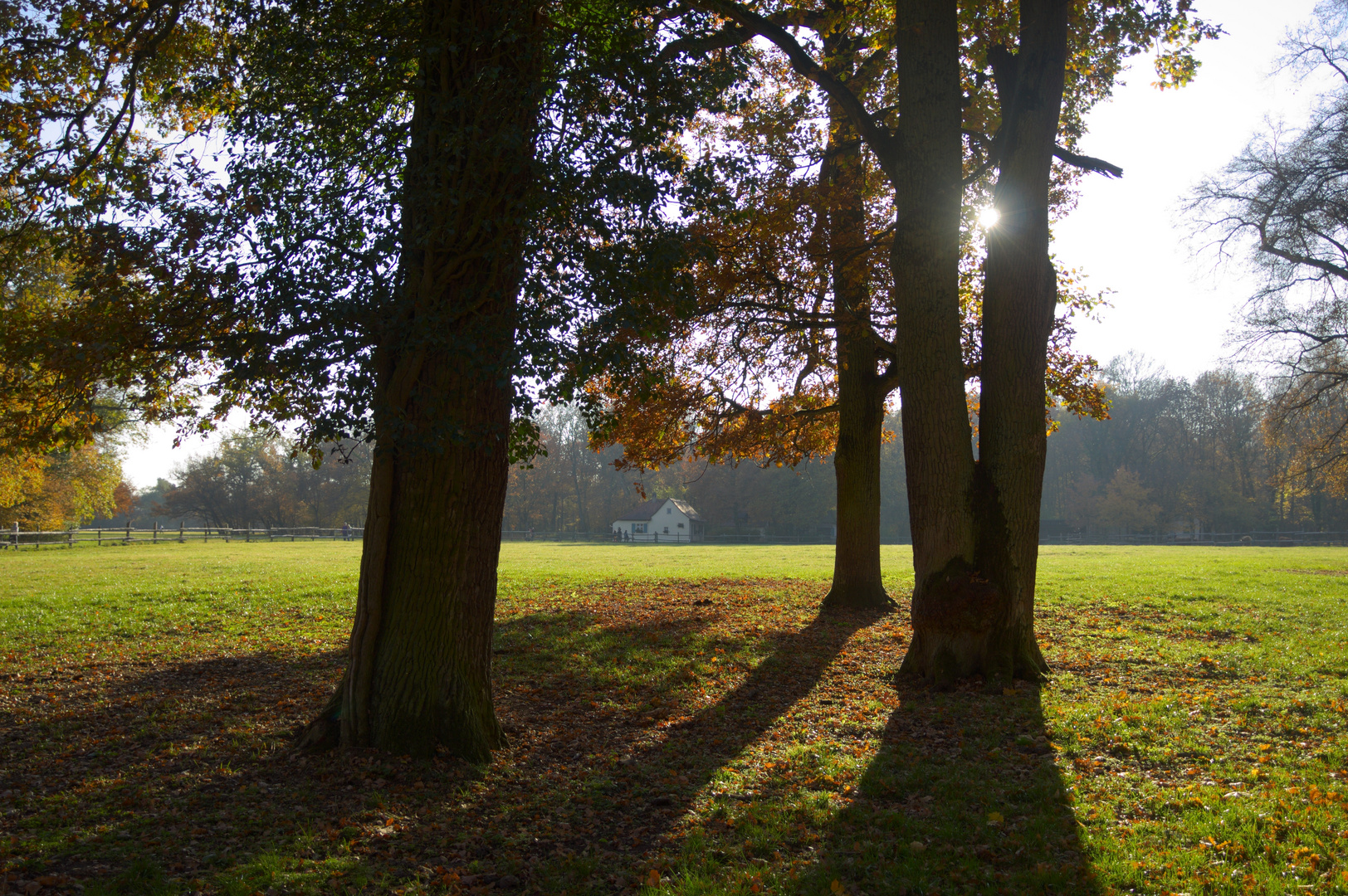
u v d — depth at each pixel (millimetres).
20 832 5336
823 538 86938
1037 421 9914
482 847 5316
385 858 5102
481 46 6566
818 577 24328
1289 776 6242
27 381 7727
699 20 8289
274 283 6430
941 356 9914
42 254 8586
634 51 7094
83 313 7121
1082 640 12617
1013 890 4617
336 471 88062
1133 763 6797
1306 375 28578
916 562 10289
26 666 10836
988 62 11805
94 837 5242
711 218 13422
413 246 6309
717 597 18594
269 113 7109
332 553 36188
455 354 6348
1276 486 35938
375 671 6930
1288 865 4750
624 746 7652
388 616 6949
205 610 15711
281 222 6621
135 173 6934
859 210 14938
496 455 7145
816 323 15133
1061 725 7816
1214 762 6707
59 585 19406
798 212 14148
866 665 11039
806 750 7387
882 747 7492
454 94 6605
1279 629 13117
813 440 19000
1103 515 75562
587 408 9359
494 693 9594
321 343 6152
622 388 8367
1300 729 7484
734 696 9516
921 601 10039
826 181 14602
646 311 7242
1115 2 11633
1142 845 5164
